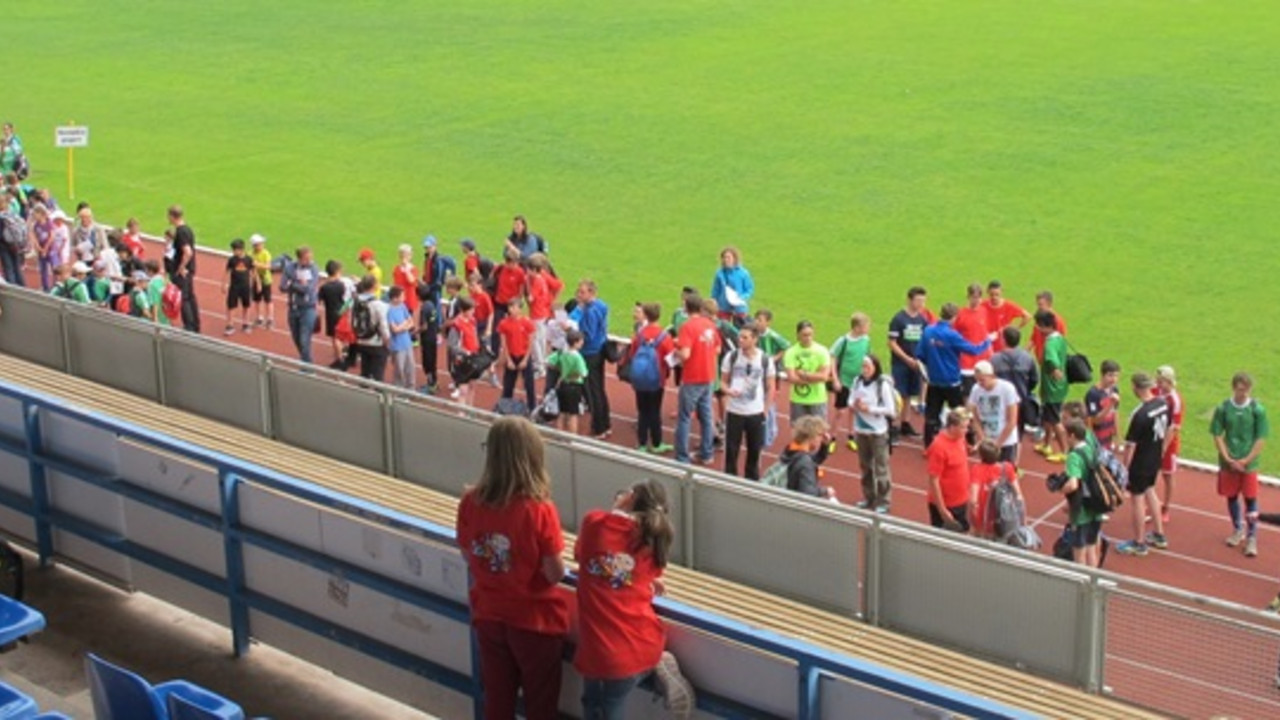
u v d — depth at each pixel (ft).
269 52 193.26
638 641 28.04
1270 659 33.14
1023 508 52.08
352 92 170.30
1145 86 155.63
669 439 73.56
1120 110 147.23
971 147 137.08
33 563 43.47
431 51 190.08
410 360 77.82
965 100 153.79
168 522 39.01
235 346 53.93
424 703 33.91
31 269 106.52
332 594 35.22
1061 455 69.41
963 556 36.60
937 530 37.09
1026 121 144.97
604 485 43.52
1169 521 63.16
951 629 37.22
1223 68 161.79
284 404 52.70
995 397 61.98
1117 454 62.85
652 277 104.32
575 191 128.16
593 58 182.19
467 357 75.41
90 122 159.53
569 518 44.78
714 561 41.37
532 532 28.66
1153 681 34.63
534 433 28.94
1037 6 199.11
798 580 39.65
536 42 192.85
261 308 93.40
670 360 69.51
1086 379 69.72
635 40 191.21
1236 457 59.00
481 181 132.46
